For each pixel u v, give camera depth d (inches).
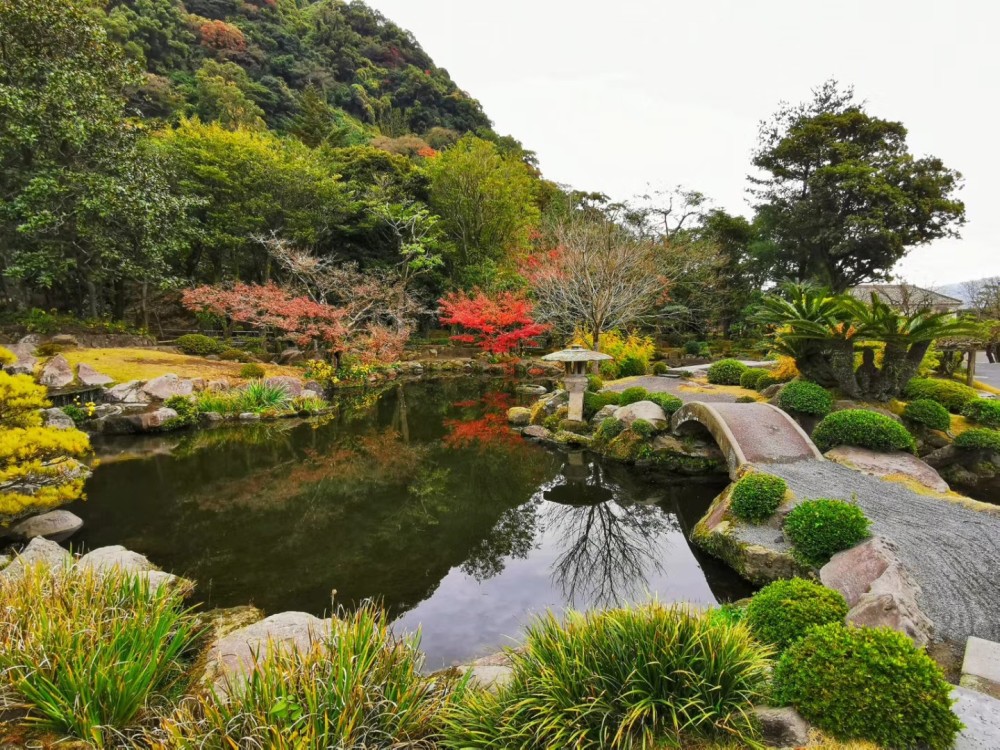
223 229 791.7
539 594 213.8
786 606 134.4
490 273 944.3
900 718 86.6
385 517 295.4
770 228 989.8
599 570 236.4
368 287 773.3
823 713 92.7
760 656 103.1
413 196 1056.8
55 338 562.3
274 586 212.5
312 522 283.9
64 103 510.0
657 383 568.7
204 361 639.8
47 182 504.4
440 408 623.2
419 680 107.2
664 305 948.0
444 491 341.7
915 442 311.6
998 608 155.9
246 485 343.0
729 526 230.1
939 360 510.6
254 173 786.2
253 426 510.3
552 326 850.1
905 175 824.9
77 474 264.8
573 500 328.8
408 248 911.7
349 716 88.3
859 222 799.7
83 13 534.9
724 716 91.6
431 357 971.3
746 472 269.1
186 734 85.7
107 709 93.9
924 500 237.9
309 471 377.7
